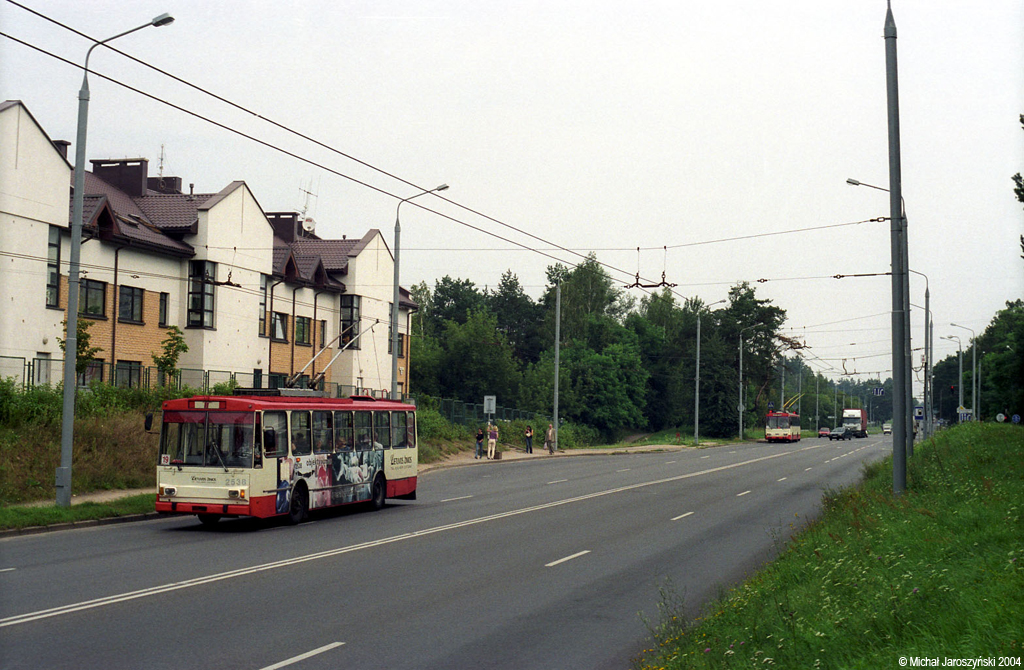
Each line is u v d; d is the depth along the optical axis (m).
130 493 23.72
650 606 11.37
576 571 14.04
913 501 15.95
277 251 47.19
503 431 61.34
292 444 20.47
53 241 32.25
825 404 158.38
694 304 117.44
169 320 38.84
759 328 112.44
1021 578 7.83
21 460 22.44
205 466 19.06
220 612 10.41
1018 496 14.55
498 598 11.78
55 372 31.91
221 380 40.72
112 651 8.51
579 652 9.02
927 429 56.34
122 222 37.25
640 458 55.62
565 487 31.78
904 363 18.98
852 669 6.53
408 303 60.75
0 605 10.53
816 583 9.98
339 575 13.21
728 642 8.33
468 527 19.75
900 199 19.08
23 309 30.64
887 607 7.95
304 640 9.18
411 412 26.48
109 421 26.55
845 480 35.38
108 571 13.10
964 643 6.38
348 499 22.62
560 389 81.31
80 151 20.41
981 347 112.94
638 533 18.92
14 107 30.14
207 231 39.72
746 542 17.55
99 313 34.78
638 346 98.00
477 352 69.88
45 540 16.81
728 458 55.62
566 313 96.31
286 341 47.66
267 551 15.62
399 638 9.42
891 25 18.78
